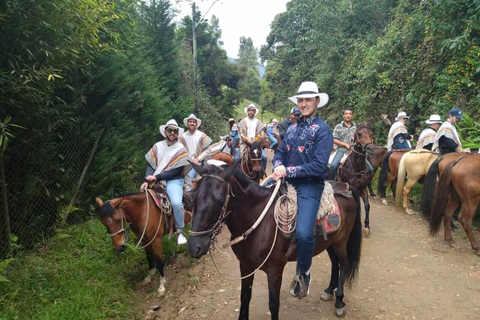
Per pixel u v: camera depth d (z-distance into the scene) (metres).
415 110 11.44
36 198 5.24
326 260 5.48
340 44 17.20
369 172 6.42
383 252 5.65
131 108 8.36
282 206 3.16
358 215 3.92
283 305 4.18
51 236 5.39
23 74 3.86
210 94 24.38
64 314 3.63
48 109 4.90
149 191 4.80
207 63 23.80
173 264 5.54
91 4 4.71
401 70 11.82
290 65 24.06
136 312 4.17
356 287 4.53
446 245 5.82
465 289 4.38
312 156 3.13
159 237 4.73
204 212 2.78
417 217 7.50
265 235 3.13
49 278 4.25
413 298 4.23
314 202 3.19
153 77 10.90
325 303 4.20
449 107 9.45
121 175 7.16
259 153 7.35
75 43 4.47
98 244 5.30
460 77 8.94
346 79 15.51
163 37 13.82
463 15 8.98
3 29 3.63
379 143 12.67
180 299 4.48
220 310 4.17
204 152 6.36
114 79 6.88
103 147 6.93
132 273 5.02
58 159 5.84
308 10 20.69
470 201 5.42
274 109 30.98
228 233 7.13
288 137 3.30
